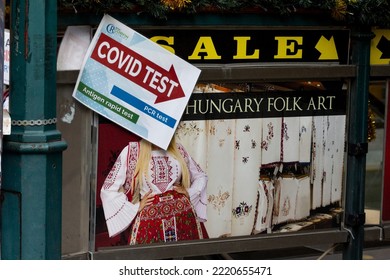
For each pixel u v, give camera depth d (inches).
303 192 255.9
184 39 234.5
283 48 247.9
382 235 272.2
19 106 190.5
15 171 192.4
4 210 196.5
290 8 243.3
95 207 228.7
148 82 229.0
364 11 249.3
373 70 261.9
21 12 188.5
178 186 237.6
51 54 191.5
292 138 252.1
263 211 250.2
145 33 230.1
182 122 236.5
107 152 228.7
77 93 222.8
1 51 191.3
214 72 237.3
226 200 244.8
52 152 192.2
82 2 215.3
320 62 253.6
